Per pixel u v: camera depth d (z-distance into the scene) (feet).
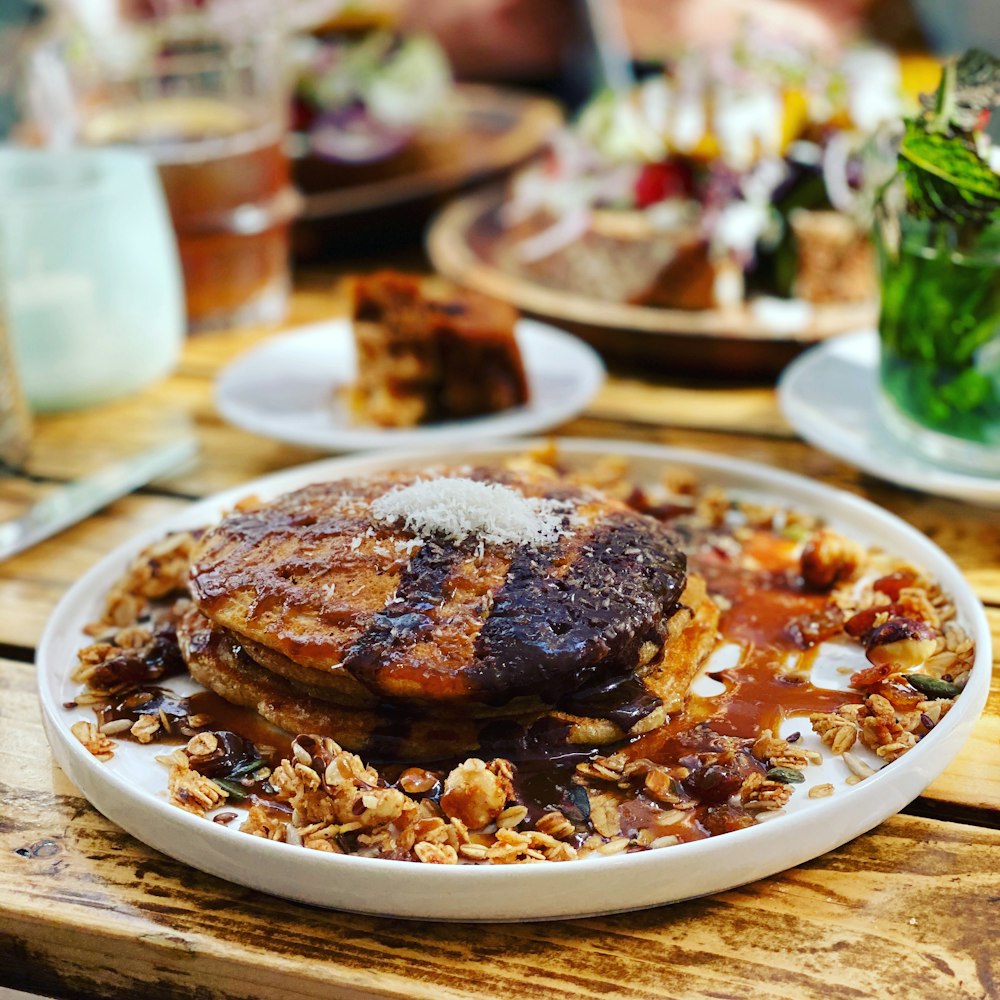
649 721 1.91
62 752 1.89
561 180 3.11
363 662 1.85
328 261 3.36
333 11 3.58
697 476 2.34
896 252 2.30
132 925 1.77
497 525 1.96
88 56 2.95
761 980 1.65
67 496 2.45
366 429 2.54
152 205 2.73
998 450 2.30
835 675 1.99
